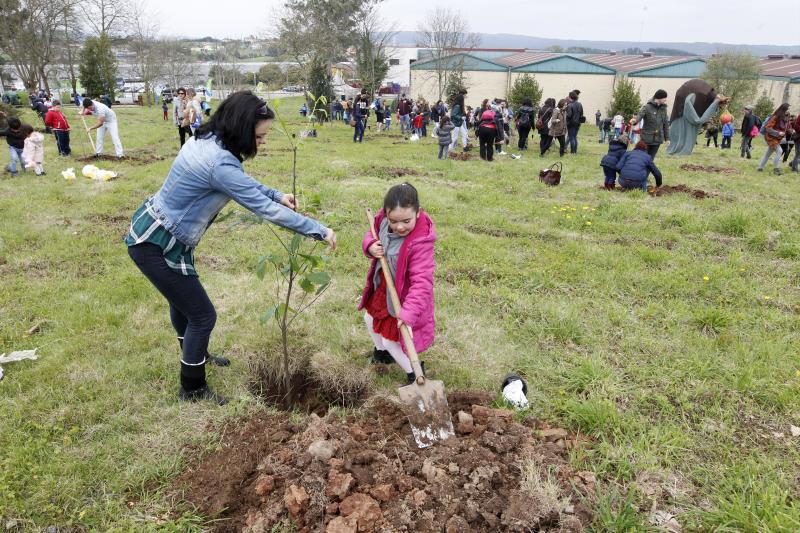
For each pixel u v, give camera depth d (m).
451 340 4.12
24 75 34.91
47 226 6.77
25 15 33.91
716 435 3.13
